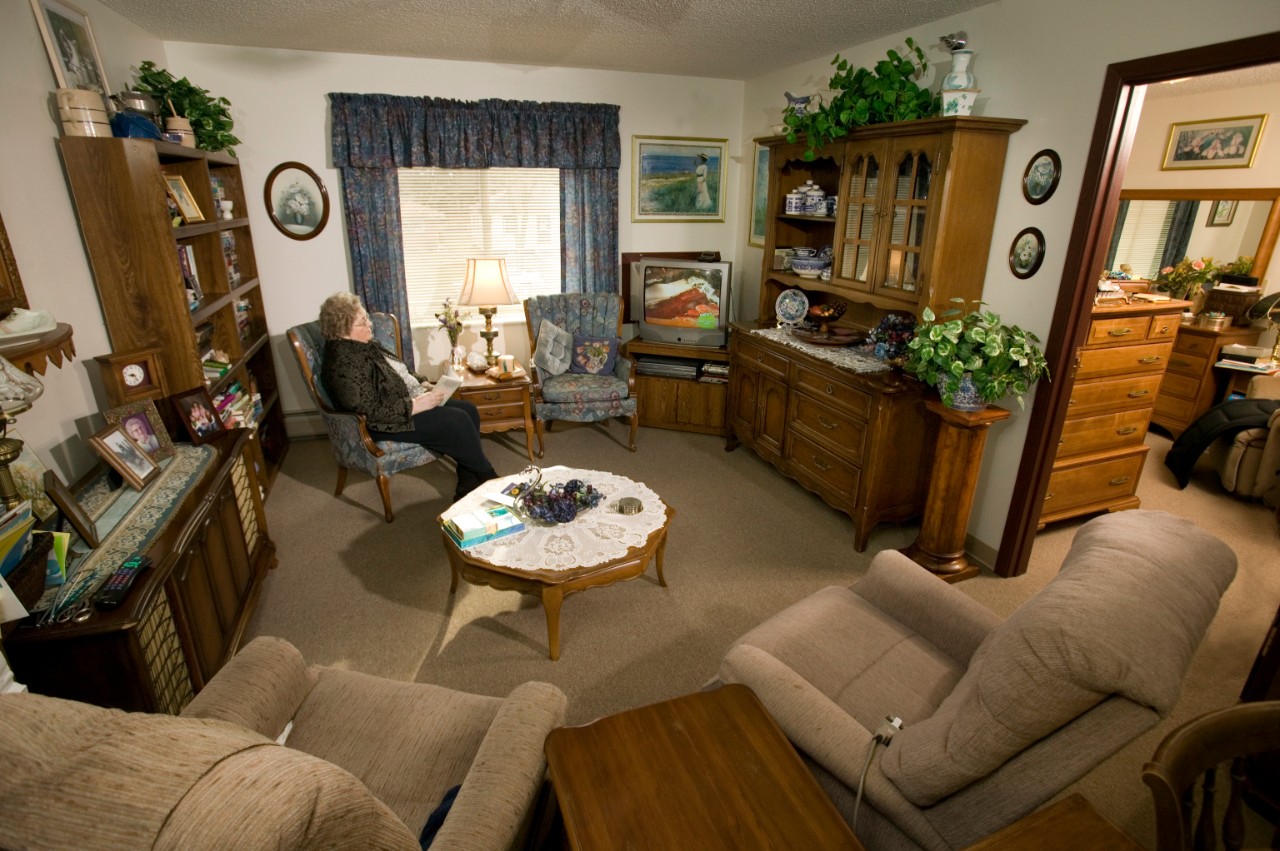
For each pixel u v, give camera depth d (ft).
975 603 5.94
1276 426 11.09
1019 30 8.47
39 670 4.83
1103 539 4.28
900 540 10.61
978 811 3.71
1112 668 3.24
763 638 5.96
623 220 15.65
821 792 3.86
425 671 7.57
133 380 7.64
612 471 13.14
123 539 5.81
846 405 10.21
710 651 7.93
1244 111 12.98
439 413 10.94
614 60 13.11
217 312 10.67
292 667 5.08
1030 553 9.59
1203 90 13.33
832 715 4.63
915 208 9.41
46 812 1.82
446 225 14.69
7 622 4.51
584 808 3.72
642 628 8.34
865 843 4.33
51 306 7.04
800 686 4.85
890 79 9.51
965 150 8.57
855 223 10.73
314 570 9.55
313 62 12.71
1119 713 3.37
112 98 8.39
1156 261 14.94
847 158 10.51
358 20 10.18
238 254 12.63
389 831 2.33
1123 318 9.89
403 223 14.40
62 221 7.39
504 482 9.12
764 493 12.22
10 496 4.88
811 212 12.16
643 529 7.97
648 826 3.62
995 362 8.15
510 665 7.67
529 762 4.09
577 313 14.70
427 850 3.57
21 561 4.81
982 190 8.89
